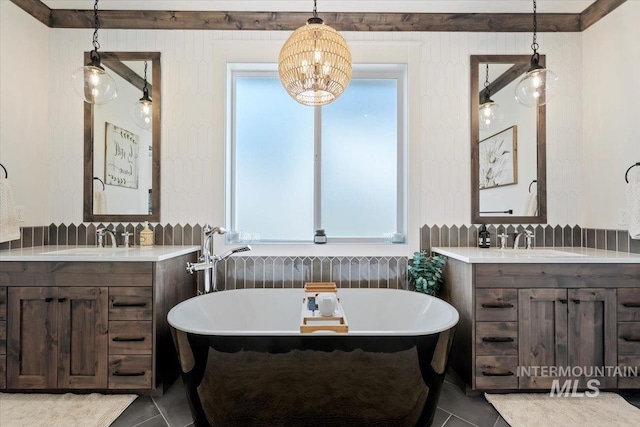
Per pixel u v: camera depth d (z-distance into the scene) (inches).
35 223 92.0
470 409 69.4
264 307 90.1
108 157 97.7
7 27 83.7
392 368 59.1
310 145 103.7
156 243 96.7
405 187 101.3
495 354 73.0
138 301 72.3
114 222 96.7
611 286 73.4
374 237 103.4
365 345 58.7
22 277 72.3
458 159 98.1
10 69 84.6
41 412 66.4
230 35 97.7
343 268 97.3
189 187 97.3
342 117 103.8
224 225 97.5
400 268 97.3
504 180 98.3
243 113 103.5
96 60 83.8
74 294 72.1
